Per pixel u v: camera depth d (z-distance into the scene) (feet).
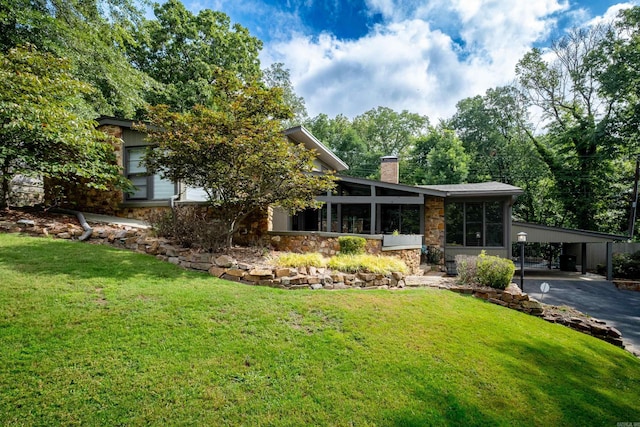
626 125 57.00
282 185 21.71
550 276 46.32
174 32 57.62
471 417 9.10
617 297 33.27
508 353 13.28
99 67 33.55
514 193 40.22
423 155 92.58
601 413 10.44
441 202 43.60
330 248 27.04
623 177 63.82
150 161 21.42
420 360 11.48
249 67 68.08
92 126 24.18
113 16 35.01
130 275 15.74
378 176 100.53
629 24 57.11
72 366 8.77
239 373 9.50
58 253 17.38
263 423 7.86
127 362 9.24
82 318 11.10
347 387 9.53
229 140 18.98
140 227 25.29
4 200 24.91
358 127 116.57
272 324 12.62
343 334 12.59
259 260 20.54
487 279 22.24
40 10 29.12
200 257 19.02
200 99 55.83
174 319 11.91
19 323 10.32
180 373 9.11
